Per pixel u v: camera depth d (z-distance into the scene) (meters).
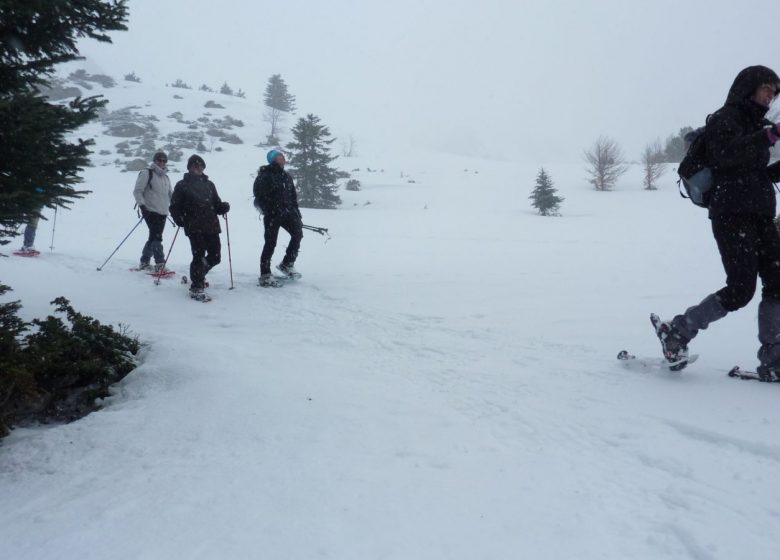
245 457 2.46
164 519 1.95
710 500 1.91
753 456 2.20
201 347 4.08
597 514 1.86
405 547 1.71
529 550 1.67
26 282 6.71
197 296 6.30
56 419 3.36
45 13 3.14
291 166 40.75
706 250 12.82
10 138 2.75
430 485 2.11
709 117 2.96
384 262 11.12
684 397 2.86
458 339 4.46
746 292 2.95
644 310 5.43
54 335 3.61
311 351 4.25
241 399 3.12
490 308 5.73
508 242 16.20
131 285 7.04
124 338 4.07
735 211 2.92
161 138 54.25
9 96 2.96
